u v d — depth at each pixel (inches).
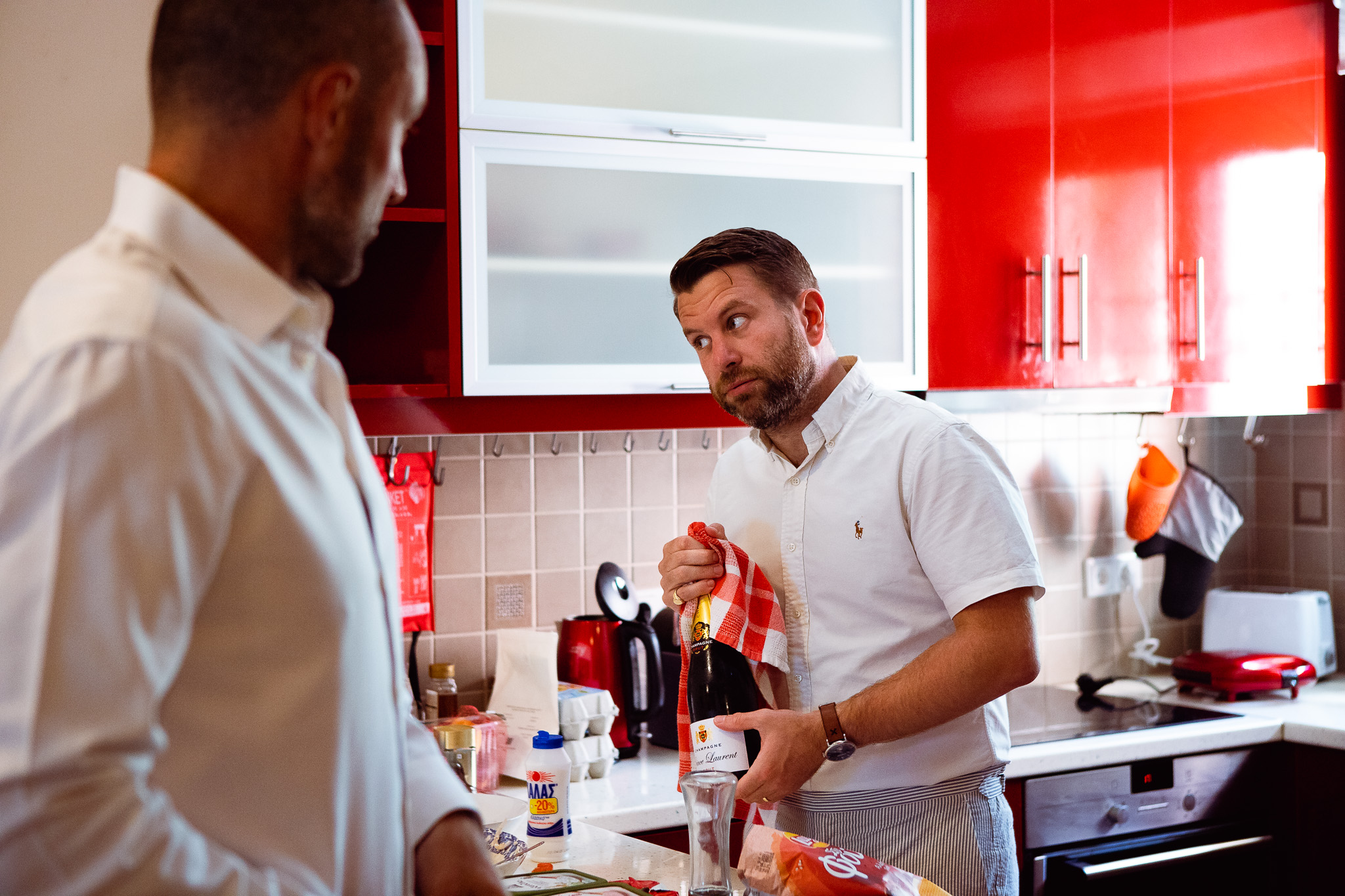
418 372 76.1
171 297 26.0
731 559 56.7
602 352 76.2
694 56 77.5
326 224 29.6
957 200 85.4
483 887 33.1
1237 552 119.0
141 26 65.7
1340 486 111.7
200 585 25.1
